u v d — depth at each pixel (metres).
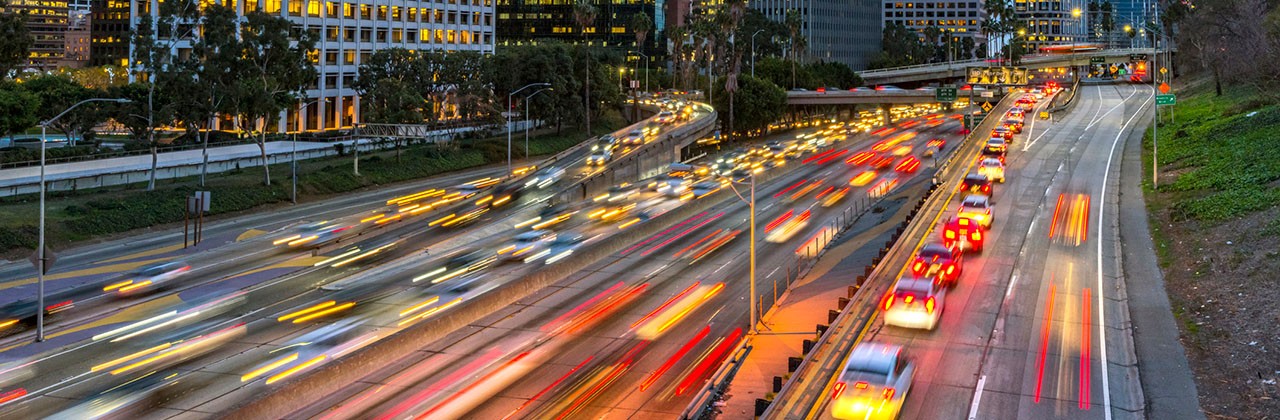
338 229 69.44
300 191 87.81
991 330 35.50
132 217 70.69
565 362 35.09
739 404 29.23
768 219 69.62
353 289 49.03
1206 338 33.88
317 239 65.38
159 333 40.47
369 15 158.50
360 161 103.31
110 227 68.25
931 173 92.88
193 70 84.12
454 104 139.38
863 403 25.89
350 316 42.69
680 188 86.19
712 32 183.62
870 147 122.62
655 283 48.69
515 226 70.88
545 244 60.00
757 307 42.53
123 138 118.88
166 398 31.45
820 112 191.62
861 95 156.25
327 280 51.78
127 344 38.59
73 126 103.31
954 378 30.11
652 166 106.12
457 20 177.12
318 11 148.12
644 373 33.53
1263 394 27.98
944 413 27.12
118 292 48.91
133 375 34.19
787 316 40.53
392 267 55.34
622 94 164.38
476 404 30.55
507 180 92.69
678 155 115.00
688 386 31.98
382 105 125.94
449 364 35.12
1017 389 29.11
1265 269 39.78
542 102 134.12
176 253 61.84
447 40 175.25
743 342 35.12
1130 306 38.97
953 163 86.81
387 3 161.62
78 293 48.97
